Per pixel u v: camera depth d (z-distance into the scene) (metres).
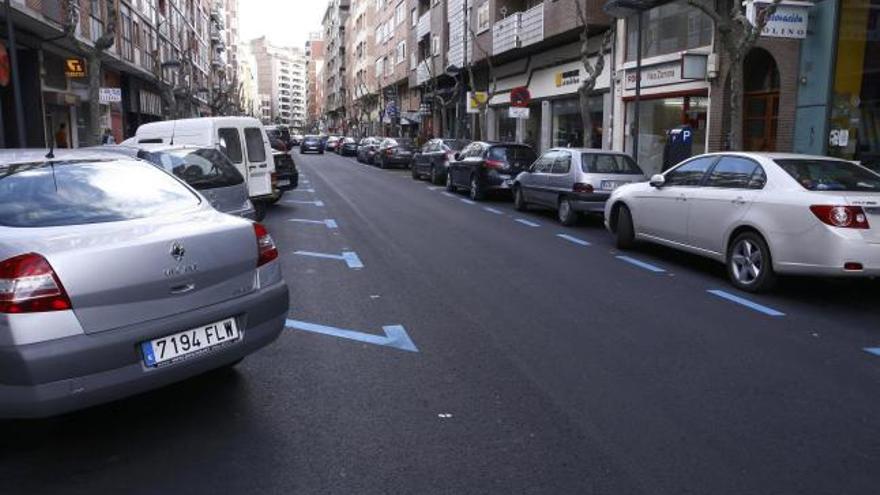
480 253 10.16
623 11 15.08
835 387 4.87
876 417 4.36
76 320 3.63
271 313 4.55
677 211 9.12
